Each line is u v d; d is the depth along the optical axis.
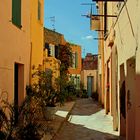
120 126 12.58
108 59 20.11
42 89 15.30
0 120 7.71
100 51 30.16
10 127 7.79
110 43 15.64
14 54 11.09
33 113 9.12
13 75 10.93
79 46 45.94
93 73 45.06
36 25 16.58
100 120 17.81
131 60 10.30
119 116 12.78
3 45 9.82
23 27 12.43
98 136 12.62
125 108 11.76
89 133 13.35
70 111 22.77
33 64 15.53
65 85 18.98
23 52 12.51
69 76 32.22
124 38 10.91
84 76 45.59
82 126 15.42
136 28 8.35
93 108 26.11
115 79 14.10
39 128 9.19
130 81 10.54
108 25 18.41
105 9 18.11
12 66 10.82
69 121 17.36
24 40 12.66
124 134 12.54
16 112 8.16
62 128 14.73
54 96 16.14
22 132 8.28
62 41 35.09
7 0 10.17
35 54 16.20
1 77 9.66
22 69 12.63
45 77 15.79
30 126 8.61
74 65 44.88
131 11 9.21
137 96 8.05
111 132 13.53
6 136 7.55
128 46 9.94
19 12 11.73
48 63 22.44
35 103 11.99
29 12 13.55
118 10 12.56
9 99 10.39
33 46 15.62
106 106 21.41
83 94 42.31
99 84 32.28
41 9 18.09
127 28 10.12
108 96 21.42
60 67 26.34
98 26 24.53
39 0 17.53
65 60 32.09
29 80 13.93
